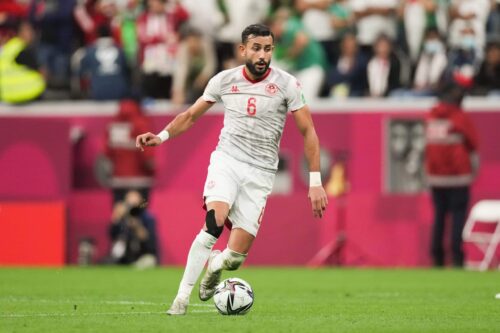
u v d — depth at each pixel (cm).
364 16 7912
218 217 3114
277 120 3231
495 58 7394
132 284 5231
